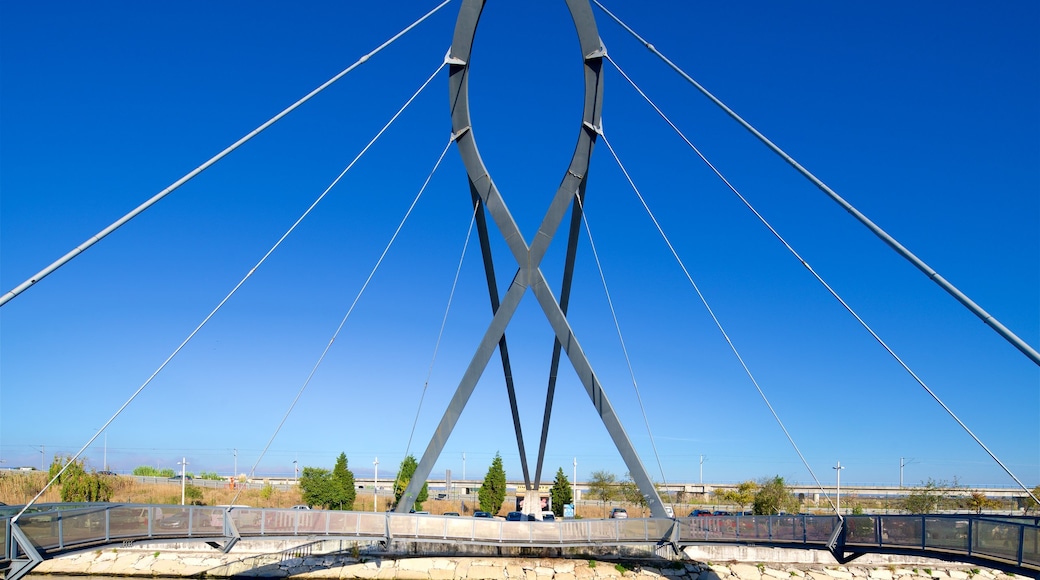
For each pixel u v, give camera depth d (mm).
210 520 31062
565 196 41219
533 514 50438
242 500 69125
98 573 42875
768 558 43031
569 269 43844
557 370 48406
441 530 36188
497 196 42031
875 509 76500
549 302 41438
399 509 41500
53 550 24578
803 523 33094
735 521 34812
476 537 36469
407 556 42469
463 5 39594
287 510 33375
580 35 39031
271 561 43031
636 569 41688
